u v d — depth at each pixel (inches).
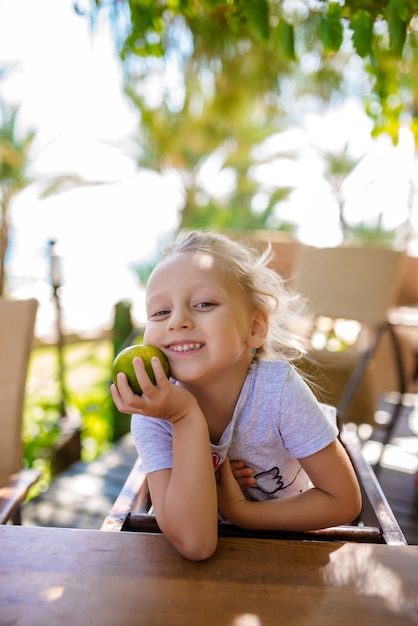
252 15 54.6
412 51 72.1
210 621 22.9
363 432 126.3
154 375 32.0
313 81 182.5
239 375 38.1
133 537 29.2
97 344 159.8
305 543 28.9
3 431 52.9
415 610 23.8
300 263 121.6
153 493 33.9
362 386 108.2
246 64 149.0
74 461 125.5
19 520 52.7
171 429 36.1
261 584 25.4
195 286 35.0
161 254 41.4
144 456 35.8
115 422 135.4
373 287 112.7
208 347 34.2
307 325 118.3
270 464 39.3
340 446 37.2
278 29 57.1
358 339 142.0
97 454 134.6
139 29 68.1
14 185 395.2
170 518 29.4
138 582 25.3
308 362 94.0
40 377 186.4
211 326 34.2
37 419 134.0
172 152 443.5
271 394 37.3
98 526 91.9
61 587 24.8
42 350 224.4
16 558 26.8
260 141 465.4
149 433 36.3
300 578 25.9
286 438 37.4
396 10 47.1
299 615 23.4
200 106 266.1
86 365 199.0
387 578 25.9
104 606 23.7
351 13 52.4
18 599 24.0
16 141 391.2
